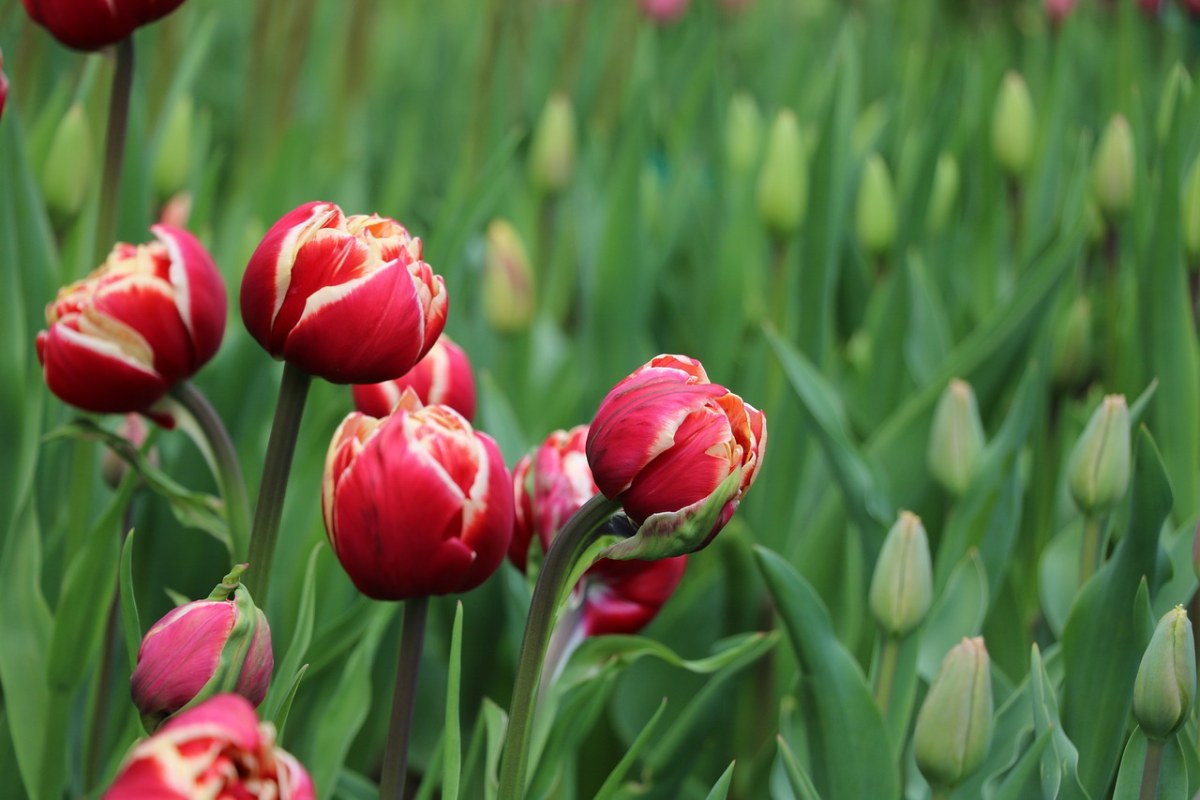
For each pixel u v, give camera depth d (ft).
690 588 4.71
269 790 3.13
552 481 3.76
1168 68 8.35
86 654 4.10
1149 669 3.64
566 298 6.68
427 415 3.53
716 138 7.88
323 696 4.30
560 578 3.49
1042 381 4.75
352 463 3.49
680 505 3.43
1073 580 4.35
